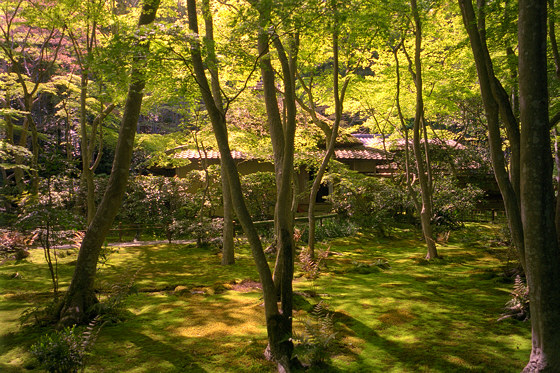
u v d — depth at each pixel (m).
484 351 5.09
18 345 5.24
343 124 28.44
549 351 3.98
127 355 4.99
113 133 14.36
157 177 16.12
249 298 7.45
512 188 6.00
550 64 9.63
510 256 10.03
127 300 7.32
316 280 8.85
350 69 9.72
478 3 6.75
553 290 4.01
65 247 12.41
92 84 10.53
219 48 5.09
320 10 5.29
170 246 13.31
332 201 17.34
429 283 8.62
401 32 9.57
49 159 6.81
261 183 16.89
